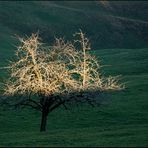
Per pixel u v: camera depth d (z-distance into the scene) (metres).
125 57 196.00
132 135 74.06
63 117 106.12
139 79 147.00
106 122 101.19
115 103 115.62
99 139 70.81
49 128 96.94
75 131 83.12
